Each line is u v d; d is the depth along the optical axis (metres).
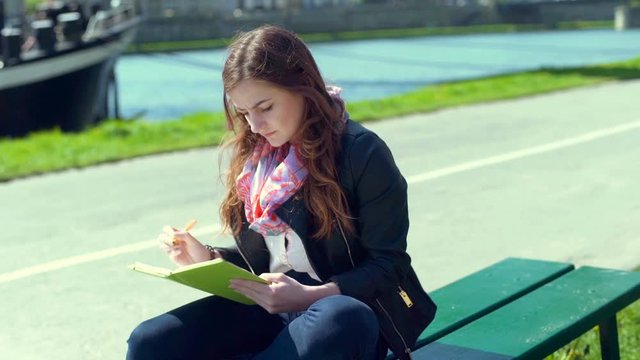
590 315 3.38
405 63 49.47
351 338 2.58
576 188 8.88
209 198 9.02
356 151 2.79
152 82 43.31
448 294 3.73
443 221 7.73
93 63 23.97
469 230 7.39
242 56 2.71
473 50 60.34
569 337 3.27
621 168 9.80
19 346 5.08
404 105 16.09
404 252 2.85
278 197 2.80
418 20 90.75
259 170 2.93
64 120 23.39
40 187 9.79
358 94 33.97
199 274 2.58
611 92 17.41
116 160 11.32
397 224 2.83
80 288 6.16
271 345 2.64
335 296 2.65
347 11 88.44
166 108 33.19
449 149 11.45
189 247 3.08
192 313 2.92
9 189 9.73
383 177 2.79
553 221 7.61
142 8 28.20
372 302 2.81
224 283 2.67
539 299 3.59
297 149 2.79
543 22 90.06
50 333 5.29
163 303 5.82
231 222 3.05
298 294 2.70
